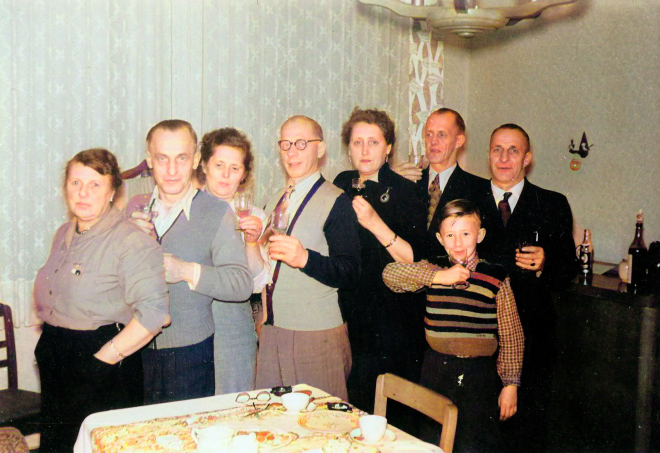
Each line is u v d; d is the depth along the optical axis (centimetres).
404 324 238
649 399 228
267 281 214
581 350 244
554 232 253
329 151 325
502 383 224
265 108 307
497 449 228
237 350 205
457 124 258
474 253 231
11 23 252
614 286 241
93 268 178
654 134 271
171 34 285
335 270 204
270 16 305
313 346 210
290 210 216
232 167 209
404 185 248
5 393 229
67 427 184
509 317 221
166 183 194
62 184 261
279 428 143
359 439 136
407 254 238
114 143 272
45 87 259
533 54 317
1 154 253
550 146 312
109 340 180
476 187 254
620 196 284
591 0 292
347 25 323
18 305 258
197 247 192
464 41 345
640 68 274
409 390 163
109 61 269
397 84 339
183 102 289
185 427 143
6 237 255
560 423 242
